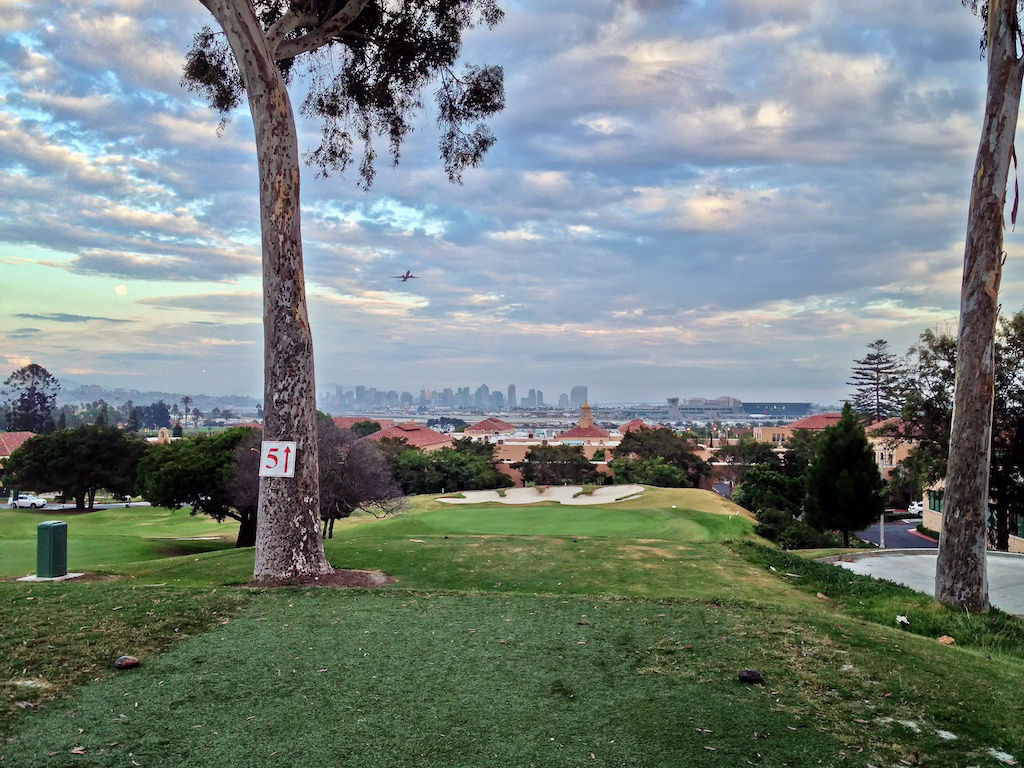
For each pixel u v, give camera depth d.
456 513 26.34
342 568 12.48
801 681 5.71
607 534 20.81
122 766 3.88
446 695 5.12
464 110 15.39
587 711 4.89
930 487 30.55
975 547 10.62
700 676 5.73
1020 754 4.51
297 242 11.08
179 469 26.30
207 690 5.12
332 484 20.86
